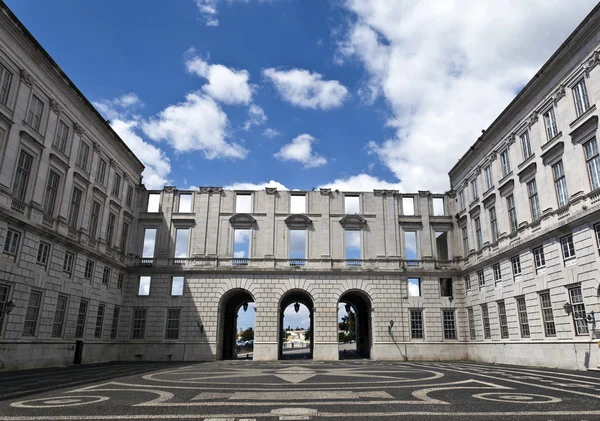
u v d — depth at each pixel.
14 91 27.03
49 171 30.50
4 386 16.94
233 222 44.62
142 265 43.12
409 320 43.00
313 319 43.00
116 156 41.16
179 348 41.41
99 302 37.31
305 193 46.19
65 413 10.79
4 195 25.75
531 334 30.77
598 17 24.95
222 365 33.03
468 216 42.94
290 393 14.65
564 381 18.58
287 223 44.88
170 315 42.62
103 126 37.81
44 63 29.64
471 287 41.75
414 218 45.84
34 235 28.41
